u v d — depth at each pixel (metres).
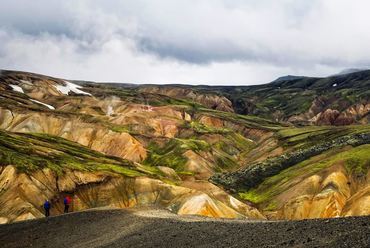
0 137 109.75
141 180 98.69
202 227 27.52
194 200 84.38
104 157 128.12
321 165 120.12
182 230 27.67
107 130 168.75
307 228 22.00
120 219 34.31
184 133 197.88
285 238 21.28
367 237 17.89
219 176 142.25
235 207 97.56
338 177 108.94
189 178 138.12
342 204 100.25
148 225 30.84
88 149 133.38
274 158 149.75
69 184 94.38
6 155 95.19
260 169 139.12
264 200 114.12
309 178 111.19
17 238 34.25
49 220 37.44
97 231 32.12
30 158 98.12
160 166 143.25
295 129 193.50
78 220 36.22
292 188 111.50
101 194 95.31
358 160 115.75
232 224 27.27
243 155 183.12
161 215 34.81
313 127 193.25
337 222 21.80
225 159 170.25
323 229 21.03
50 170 94.94
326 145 148.12
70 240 31.44
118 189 96.75
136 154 161.12
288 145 170.75
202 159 160.50
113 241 28.67
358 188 107.44
